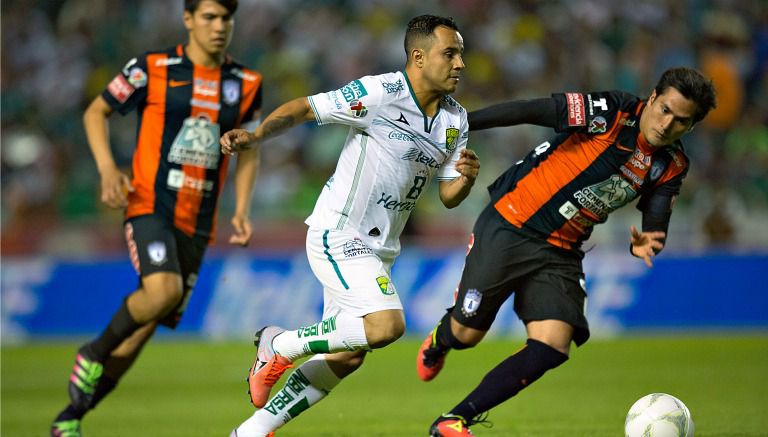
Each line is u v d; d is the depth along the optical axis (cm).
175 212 2292
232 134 1723
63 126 6166
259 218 5428
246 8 6662
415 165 1841
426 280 4891
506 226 1906
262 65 6506
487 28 6625
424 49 1775
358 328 1792
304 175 5747
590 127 1833
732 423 2384
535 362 1773
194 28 2297
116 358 2273
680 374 3544
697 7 6806
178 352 4425
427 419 2611
